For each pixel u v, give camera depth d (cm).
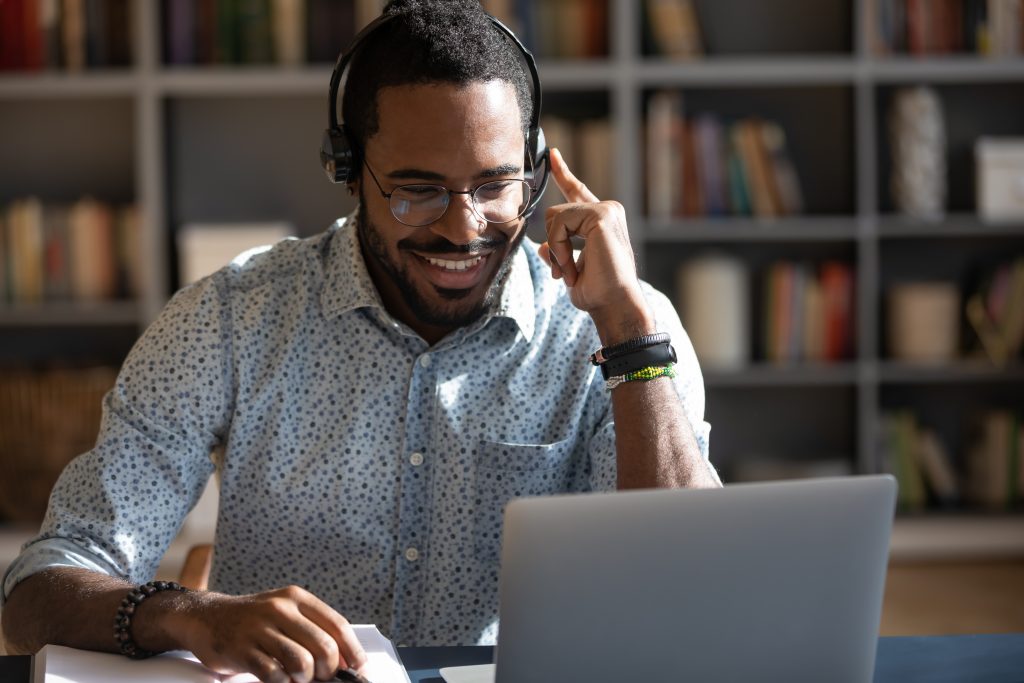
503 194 156
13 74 430
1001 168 447
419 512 167
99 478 157
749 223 439
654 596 108
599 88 456
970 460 464
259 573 173
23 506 423
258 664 119
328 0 439
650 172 438
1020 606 383
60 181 464
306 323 168
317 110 469
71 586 138
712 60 439
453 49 150
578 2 444
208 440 166
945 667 133
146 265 431
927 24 445
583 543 106
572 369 172
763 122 472
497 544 168
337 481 165
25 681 126
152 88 429
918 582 415
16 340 468
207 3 436
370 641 133
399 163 152
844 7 470
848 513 111
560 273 162
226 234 426
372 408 166
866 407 445
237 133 468
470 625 169
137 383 163
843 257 475
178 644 127
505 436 168
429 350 167
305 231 471
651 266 477
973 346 459
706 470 149
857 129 443
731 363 449
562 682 109
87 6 434
